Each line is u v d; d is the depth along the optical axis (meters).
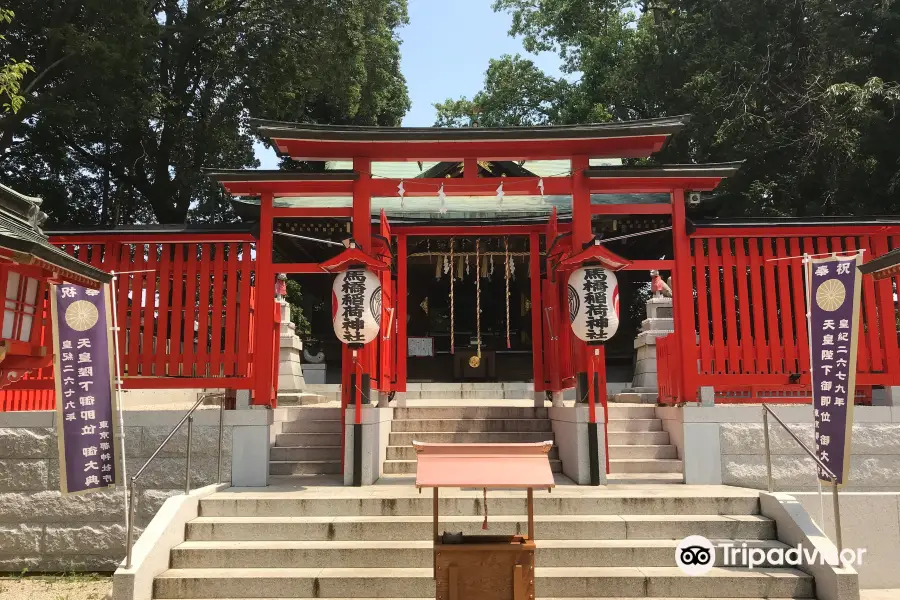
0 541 8.23
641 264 9.06
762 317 8.91
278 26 23.20
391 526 6.79
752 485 8.53
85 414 6.50
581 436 8.40
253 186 9.05
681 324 8.89
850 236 9.11
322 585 6.06
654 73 24.44
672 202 9.16
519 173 16.17
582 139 8.80
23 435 8.38
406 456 9.87
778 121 21.92
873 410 8.67
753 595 6.03
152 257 9.03
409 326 19.09
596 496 7.23
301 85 23.83
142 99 20.62
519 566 5.13
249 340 8.91
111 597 6.00
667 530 6.77
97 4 18.83
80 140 24.94
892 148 20.31
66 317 6.50
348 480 8.44
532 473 5.21
